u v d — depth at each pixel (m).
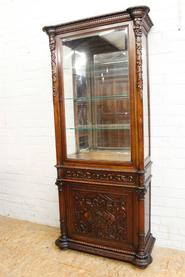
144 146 1.88
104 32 1.83
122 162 1.86
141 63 1.75
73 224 2.14
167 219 2.18
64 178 2.11
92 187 2.01
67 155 2.10
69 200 2.13
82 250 2.11
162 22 2.01
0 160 2.96
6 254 2.16
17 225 2.74
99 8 2.23
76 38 1.94
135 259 1.92
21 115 2.74
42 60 2.55
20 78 2.68
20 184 2.87
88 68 2.18
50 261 2.05
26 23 2.57
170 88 2.04
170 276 1.83
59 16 2.41
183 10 1.94
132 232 1.92
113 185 1.91
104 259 2.05
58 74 2.01
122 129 2.01
